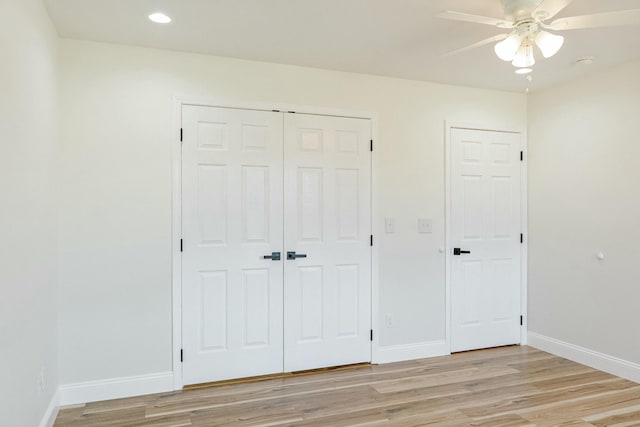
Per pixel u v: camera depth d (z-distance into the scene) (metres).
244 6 2.42
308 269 3.52
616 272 3.42
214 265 3.25
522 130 4.17
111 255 2.99
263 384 3.25
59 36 2.86
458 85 3.97
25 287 2.07
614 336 3.44
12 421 1.89
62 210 2.88
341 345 3.62
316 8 2.45
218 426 2.60
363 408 2.86
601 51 3.10
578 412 2.80
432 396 3.04
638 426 2.62
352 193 3.65
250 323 3.35
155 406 2.87
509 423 2.65
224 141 3.28
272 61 3.36
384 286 3.74
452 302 3.97
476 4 2.40
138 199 3.05
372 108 3.70
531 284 4.17
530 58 2.35
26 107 2.08
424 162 3.87
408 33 2.81
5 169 1.78
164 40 2.94
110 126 2.99
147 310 3.08
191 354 3.19
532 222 4.16
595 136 3.58
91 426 2.60
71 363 2.90
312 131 3.52
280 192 3.43
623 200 3.37
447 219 3.93
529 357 3.88
